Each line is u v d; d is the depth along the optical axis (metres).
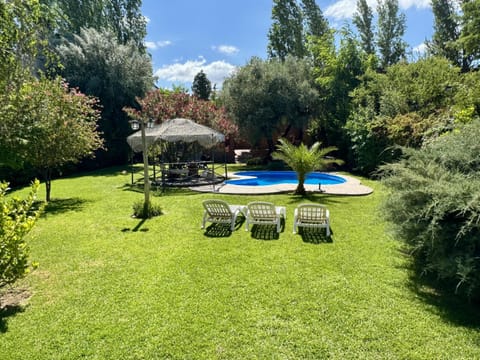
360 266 5.26
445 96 13.48
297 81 20.92
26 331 3.62
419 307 3.99
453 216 4.10
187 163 14.75
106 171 20.03
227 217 7.62
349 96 19.38
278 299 4.23
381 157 14.20
